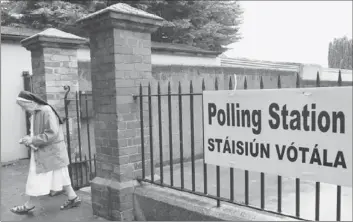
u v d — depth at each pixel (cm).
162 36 1470
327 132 226
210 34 1547
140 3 1270
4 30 771
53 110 410
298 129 241
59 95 512
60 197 476
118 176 361
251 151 269
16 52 713
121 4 360
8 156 714
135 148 371
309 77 1147
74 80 532
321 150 229
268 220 259
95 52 374
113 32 345
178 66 738
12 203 457
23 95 397
